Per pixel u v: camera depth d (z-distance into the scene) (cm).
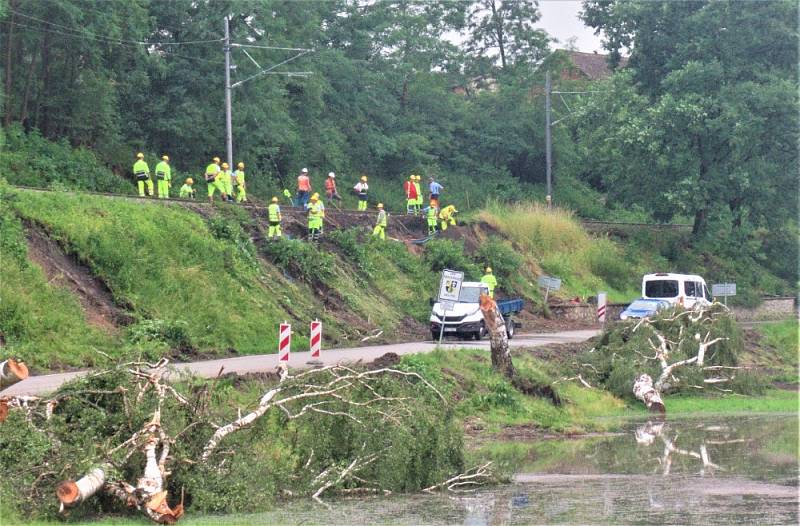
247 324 4694
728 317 4734
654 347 4447
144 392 2031
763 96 8481
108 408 2028
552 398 3853
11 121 7056
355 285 5850
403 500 2147
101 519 1817
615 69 9956
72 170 6762
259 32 8506
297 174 9244
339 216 6694
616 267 8388
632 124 8775
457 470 2367
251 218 5756
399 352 4344
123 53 7631
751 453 2855
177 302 4491
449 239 7056
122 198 5009
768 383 4788
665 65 9269
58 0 6719
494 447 3008
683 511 1975
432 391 2461
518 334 6175
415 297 6147
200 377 2470
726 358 4653
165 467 1947
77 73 7338
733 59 8912
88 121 7362
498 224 8075
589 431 3406
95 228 4472
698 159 8900
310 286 5522
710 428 3484
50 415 1970
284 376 2333
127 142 7862
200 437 2039
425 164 10694
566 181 11438
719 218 9312
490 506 2059
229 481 1994
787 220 9381
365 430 2247
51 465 1848
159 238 4788
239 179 6391
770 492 2202
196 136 8094
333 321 5256
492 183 10950
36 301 3859
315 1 9794
